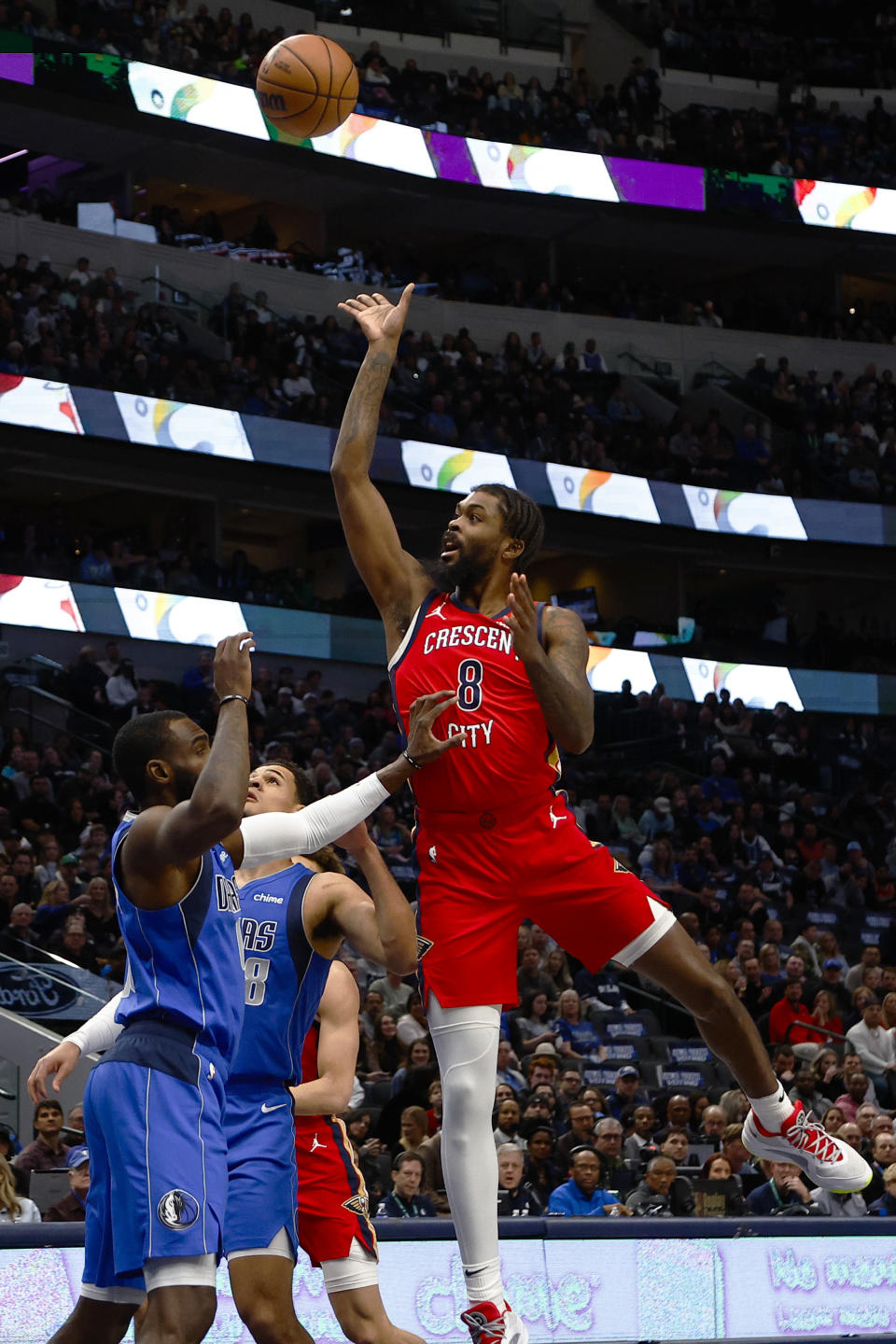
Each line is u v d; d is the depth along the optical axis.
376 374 3.85
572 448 24.59
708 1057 13.08
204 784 2.99
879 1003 13.80
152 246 24.14
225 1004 3.24
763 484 25.88
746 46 30.86
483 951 3.46
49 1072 3.64
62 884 12.21
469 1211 3.39
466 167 26.28
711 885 17.22
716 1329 4.31
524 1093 9.49
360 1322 3.94
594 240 28.34
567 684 3.40
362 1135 8.52
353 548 3.75
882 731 24.23
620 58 30.45
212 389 22.03
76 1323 3.23
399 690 3.62
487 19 29.42
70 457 21.28
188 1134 3.09
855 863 19.27
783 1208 7.17
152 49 23.67
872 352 29.06
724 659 23.94
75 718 17.58
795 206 28.00
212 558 22.88
